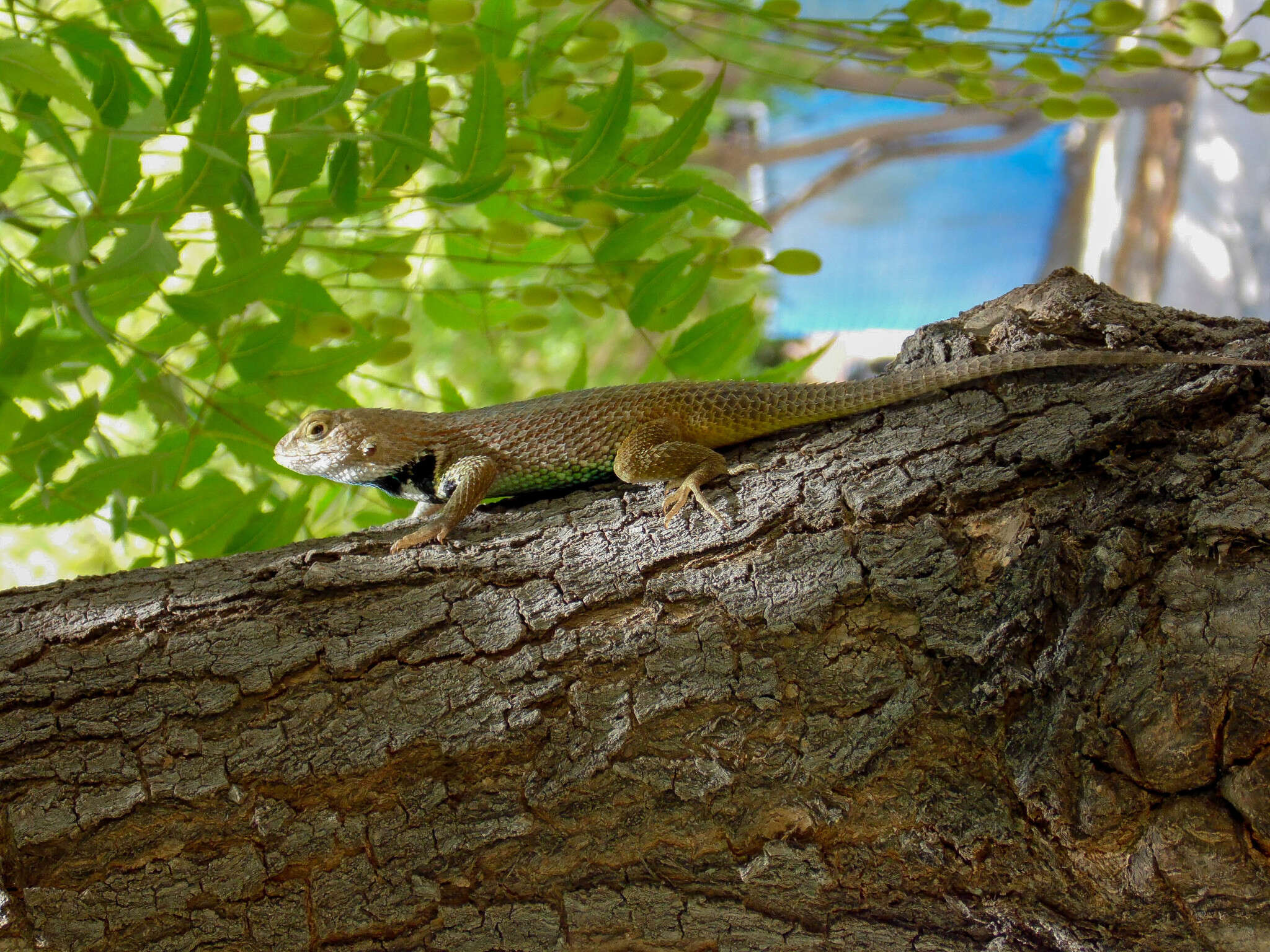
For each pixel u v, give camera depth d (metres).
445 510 0.55
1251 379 0.54
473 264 0.62
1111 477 0.53
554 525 0.55
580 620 0.53
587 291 0.62
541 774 0.52
